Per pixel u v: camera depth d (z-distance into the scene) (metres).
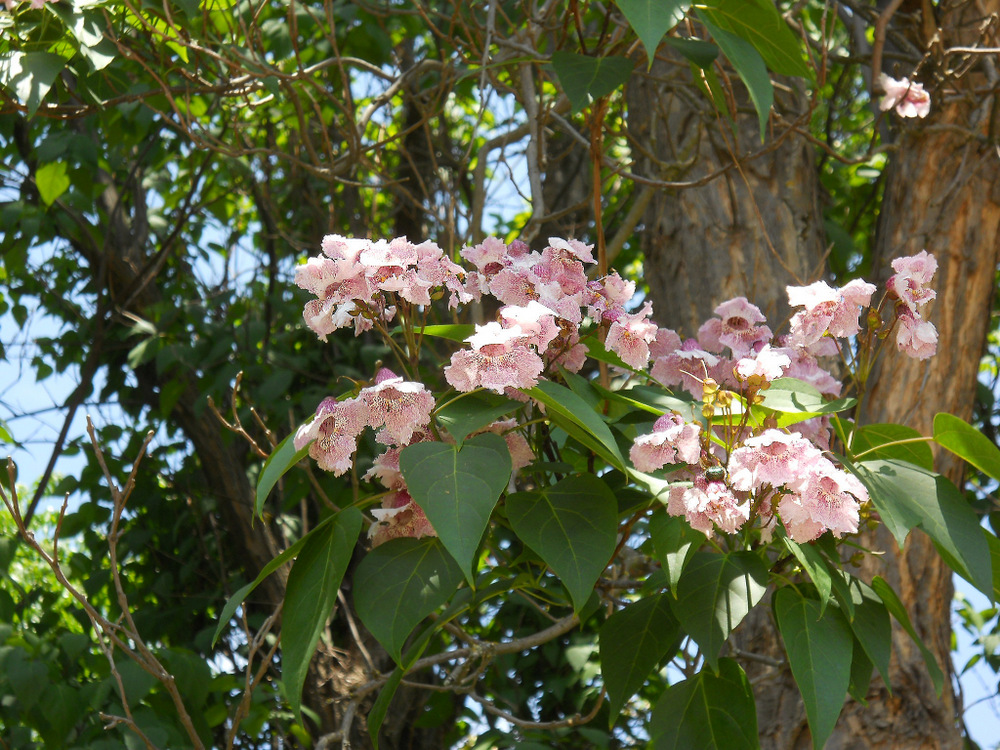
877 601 1.03
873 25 1.62
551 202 2.45
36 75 1.19
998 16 1.50
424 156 2.28
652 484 0.98
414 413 0.97
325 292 1.01
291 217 2.52
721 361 1.10
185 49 1.40
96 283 2.27
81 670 1.83
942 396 1.43
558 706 2.00
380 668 1.92
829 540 1.03
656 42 1.02
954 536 1.01
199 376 2.14
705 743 1.02
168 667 1.50
